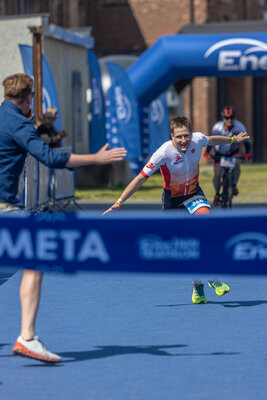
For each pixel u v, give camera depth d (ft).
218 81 368.07
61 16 300.61
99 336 60.34
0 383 48.32
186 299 75.46
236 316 67.62
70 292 79.30
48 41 208.44
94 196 191.72
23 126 49.19
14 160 49.73
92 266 33.53
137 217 32.58
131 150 225.15
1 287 81.71
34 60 169.07
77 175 233.14
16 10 270.46
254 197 187.52
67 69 227.40
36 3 285.64
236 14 373.40
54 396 45.75
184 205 68.54
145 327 63.41
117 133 228.22
